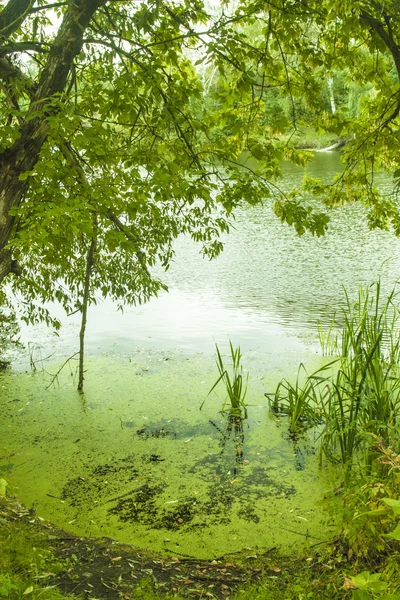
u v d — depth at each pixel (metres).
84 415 6.79
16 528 4.12
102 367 8.34
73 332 9.96
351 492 3.69
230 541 4.32
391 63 5.70
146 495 5.06
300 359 8.43
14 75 4.15
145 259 7.00
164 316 10.88
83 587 3.45
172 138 5.55
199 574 3.80
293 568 3.86
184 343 9.30
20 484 5.25
